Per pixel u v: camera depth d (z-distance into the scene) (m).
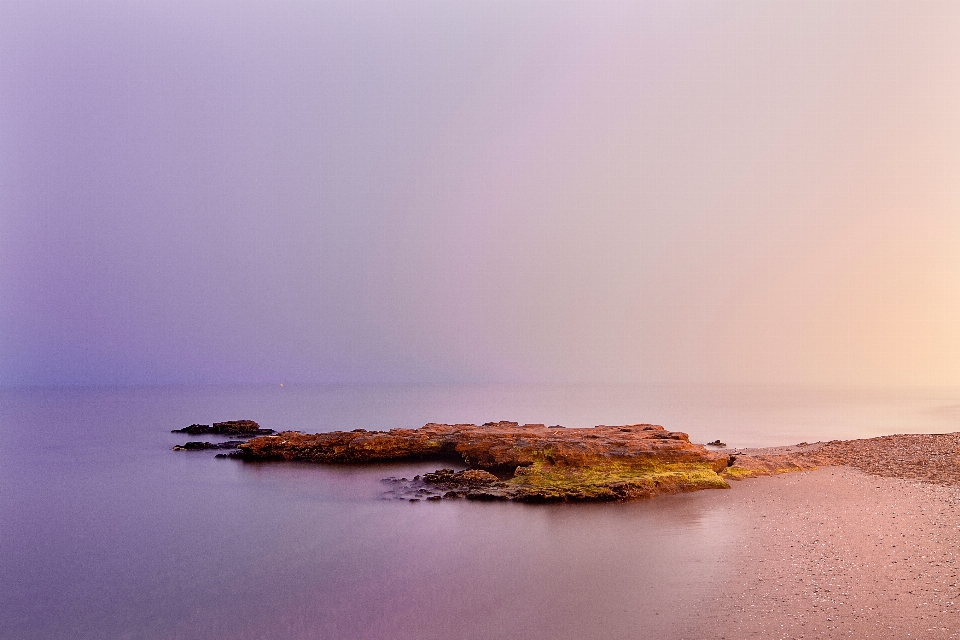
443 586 15.14
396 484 28.11
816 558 15.96
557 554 17.34
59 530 21.86
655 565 16.06
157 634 13.07
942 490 22.94
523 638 11.98
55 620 14.02
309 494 26.70
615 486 24.23
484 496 24.70
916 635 11.30
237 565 17.48
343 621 13.23
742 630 11.90
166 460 37.59
